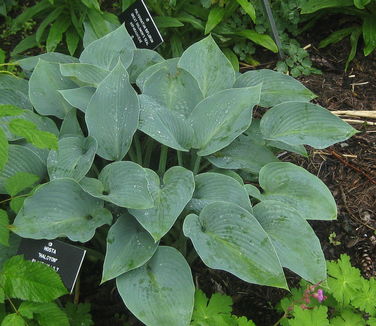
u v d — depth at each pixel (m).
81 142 0.87
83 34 1.17
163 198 0.78
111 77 0.87
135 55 1.03
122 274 0.76
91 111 0.86
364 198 1.03
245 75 0.99
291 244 0.78
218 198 0.82
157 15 1.23
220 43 1.24
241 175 0.93
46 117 0.92
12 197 0.77
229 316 0.75
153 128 0.84
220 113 0.88
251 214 0.77
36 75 0.95
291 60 1.24
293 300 0.80
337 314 0.81
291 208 0.80
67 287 0.76
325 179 1.06
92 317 0.89
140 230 0.79
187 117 0.91
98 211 0.79
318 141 0.88
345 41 1.29
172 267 0.76
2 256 0.79
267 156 0.91
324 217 0.82
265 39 1.20
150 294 0.74
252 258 0.74
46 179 0.88
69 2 1.15
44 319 0.69
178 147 0.83
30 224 0.76
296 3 1.23
